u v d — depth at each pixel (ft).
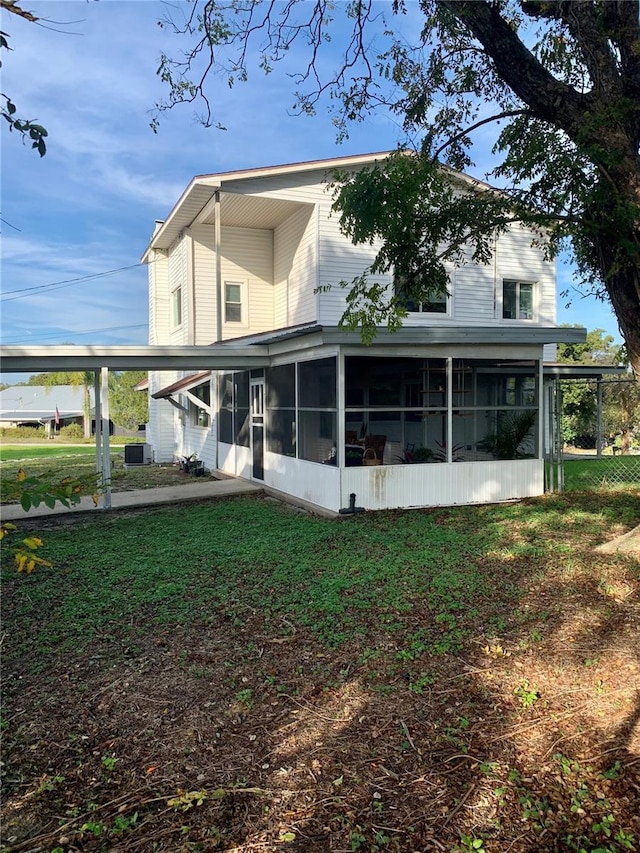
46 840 7.61
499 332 30.73
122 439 111.45
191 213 47.24
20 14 5.81
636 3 17.26
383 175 19.02
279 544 23.16
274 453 38.14
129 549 23.00
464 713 10.44
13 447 96.63
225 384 48.06
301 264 45.65
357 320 21.76
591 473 42.73
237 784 8.64
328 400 30.71
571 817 7.86
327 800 8.27
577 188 18.12
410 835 7.59
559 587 17.38
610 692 11.07
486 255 22.49
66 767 9.16
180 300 54.19
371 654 12.80
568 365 47.98
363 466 30.48
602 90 17.33
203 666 12.54
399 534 24.57
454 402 33.37
